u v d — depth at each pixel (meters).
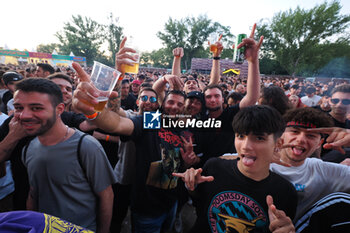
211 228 1.01
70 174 1.06
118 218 1.95
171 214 1.71
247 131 0.84
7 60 27.56
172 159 1.48
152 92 1.86
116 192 1.87
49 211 1.10
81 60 31.91
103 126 0.98
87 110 0.84
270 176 0.94
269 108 0.87
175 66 2.88
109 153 2.09
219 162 1.08
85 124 1.56
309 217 0.92
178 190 1.63
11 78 2.47
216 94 1.88
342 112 1.44
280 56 21.14
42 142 1.05
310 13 14.96
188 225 2.28
